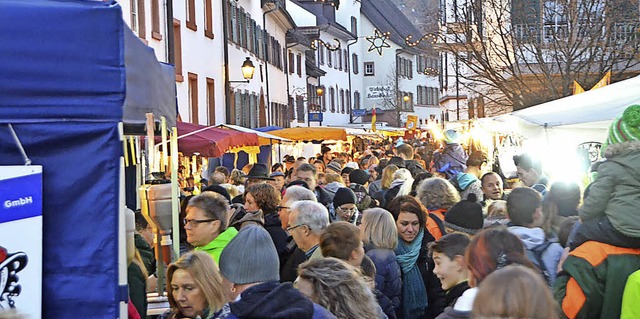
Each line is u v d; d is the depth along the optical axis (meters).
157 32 23.70
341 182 13.22
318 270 5.36
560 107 12.34
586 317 6.28
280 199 9.42
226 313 5.27
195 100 28.80
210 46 31.05
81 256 4.91
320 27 69.25
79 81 4.92
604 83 15.64
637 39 28.16
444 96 61.12
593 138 12.94
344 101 81.00
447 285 5.93
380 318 5.55
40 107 4.91
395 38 90.56
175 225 7.66
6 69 4.88
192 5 28.55
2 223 4.81
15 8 4.89
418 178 11.79
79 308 4.90
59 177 4.92
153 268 8.76
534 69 32.66
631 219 6.17
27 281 4.83
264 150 28.09
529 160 11.30
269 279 5.22
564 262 6.39
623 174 6.21
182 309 6.10
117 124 4.94
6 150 4.89
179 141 15.52
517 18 30.44
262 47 42.41
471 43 30.83
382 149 40.44
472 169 12.54
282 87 49.38
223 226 7.39
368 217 7.71
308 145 35.56
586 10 27.92
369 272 7.03
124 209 5.01
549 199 7.30
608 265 6.23
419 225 8.01
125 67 5.00
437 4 42.66
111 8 4.95
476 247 5.07
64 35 4.91
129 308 6.43
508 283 3.61
